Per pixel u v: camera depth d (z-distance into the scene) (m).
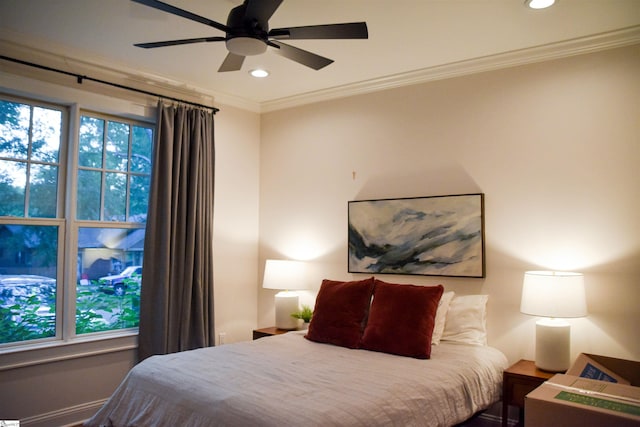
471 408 2.73
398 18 2.96
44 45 3.37
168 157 3.96
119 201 3.97
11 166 3.39
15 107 3.43
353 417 2.08
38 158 3.52
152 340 3.86
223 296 4.58
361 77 4.11
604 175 3.18
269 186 4.93
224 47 3.45
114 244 3.93
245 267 4.80
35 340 3.45
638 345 3.02
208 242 4.25
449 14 2.91
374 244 4.14
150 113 4.05
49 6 2.84
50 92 3.46
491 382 2.99
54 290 3.56
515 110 3.54
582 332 3.21
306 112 4.70
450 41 3.32
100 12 2.92
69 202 3.60
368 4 2.79
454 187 3.78
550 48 3.36
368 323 3.40
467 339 3.40
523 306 3.11
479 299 3.54
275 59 3.67
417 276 3.92
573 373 2.80
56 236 3.59
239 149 4.79
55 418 3.41
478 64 3.66
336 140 4.48
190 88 4.31
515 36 3.23
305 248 4.63
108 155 3.91
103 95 3.75
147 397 2.58
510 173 3.54
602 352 3.13
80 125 3.76
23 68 3.33
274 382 2.48
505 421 2.99
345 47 3.43
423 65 3.80
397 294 3.40
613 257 3.12
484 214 3.63
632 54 3.11
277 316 4.39
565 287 2.97
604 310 3.14
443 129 3.86
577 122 3.29
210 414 2.22
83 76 3.59
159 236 3.93
